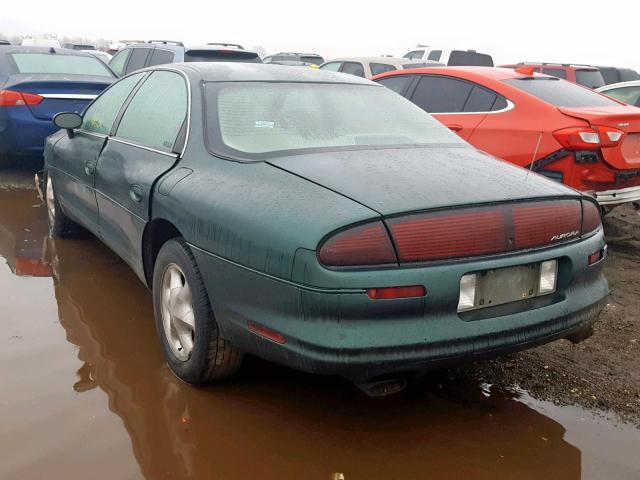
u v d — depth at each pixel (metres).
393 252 2.38
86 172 4.30
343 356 2.34
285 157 2.96
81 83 7.36
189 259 2.93
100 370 3.21
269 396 3.00
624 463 2.60
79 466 2.48
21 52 8.12
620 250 5.83
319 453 2.61
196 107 3.35
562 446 2.70
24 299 4.10
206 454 2.57
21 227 5.73
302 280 2.38
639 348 3.66
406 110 3.79
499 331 2.53
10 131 7.15
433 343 2.41
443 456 2.61
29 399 2.92
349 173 2.75
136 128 3.89
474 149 3.52
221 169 2.98
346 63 12.13
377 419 2.85
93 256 4.96
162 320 3.23
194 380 3.01
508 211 2.60
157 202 3.18
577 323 2.79
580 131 5.15
